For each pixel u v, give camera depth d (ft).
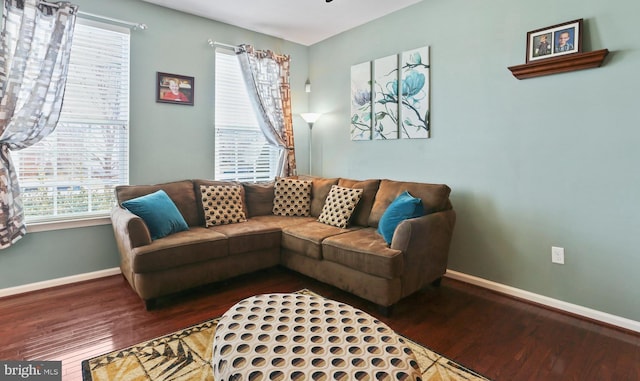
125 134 10.73
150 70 11.03
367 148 12.81
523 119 8.84
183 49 11.68
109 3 10.15
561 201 8.30
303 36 13.99
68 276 9.87
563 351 6.61
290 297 5.98
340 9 11.46
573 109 8.01
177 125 11.69
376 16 12.03
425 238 8.56
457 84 10.12
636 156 7.22
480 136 9.68
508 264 9.29
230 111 13.03
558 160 8.30
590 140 7.80
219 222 10.87
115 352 6.43
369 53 12.53
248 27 13.05
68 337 6.95
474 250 9.97
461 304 8.72
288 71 14.01
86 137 10.07
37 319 7.70
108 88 10.35
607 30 7.44
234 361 4.22
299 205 12.39
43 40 8.95
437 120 10.64
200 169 12.32
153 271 8.20
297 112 14.92
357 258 8.34
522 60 8.77
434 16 10.57
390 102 11.85
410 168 11.45
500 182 9.34
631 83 7.21
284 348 4.42
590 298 7.96
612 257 7.61
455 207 10.35
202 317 7.90
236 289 9.64
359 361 4.17
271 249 10.54
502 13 9.09
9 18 8.51
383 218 9.16
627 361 6.30
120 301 8.73
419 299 9.03
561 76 8.16
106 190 10.51
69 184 9.88
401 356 4.30
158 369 5.96
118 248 10.05
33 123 8.90
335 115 14.03
